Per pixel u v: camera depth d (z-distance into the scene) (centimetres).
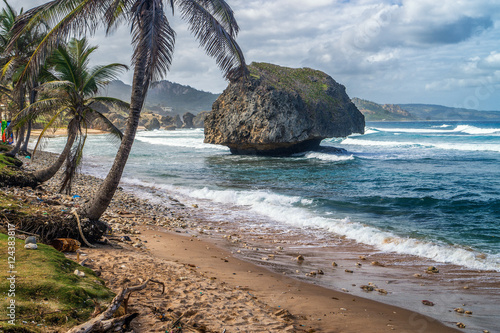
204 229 1460
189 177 3070
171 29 962
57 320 446
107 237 1085
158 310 585
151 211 1744
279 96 4406
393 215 1717
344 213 1764
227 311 637
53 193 1656
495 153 4512
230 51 1015
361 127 6000
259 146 4638
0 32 2228
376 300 781
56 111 1686
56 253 668
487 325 666
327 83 5600
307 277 927
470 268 1017
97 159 4462
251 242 1283
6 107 3123
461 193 2180
